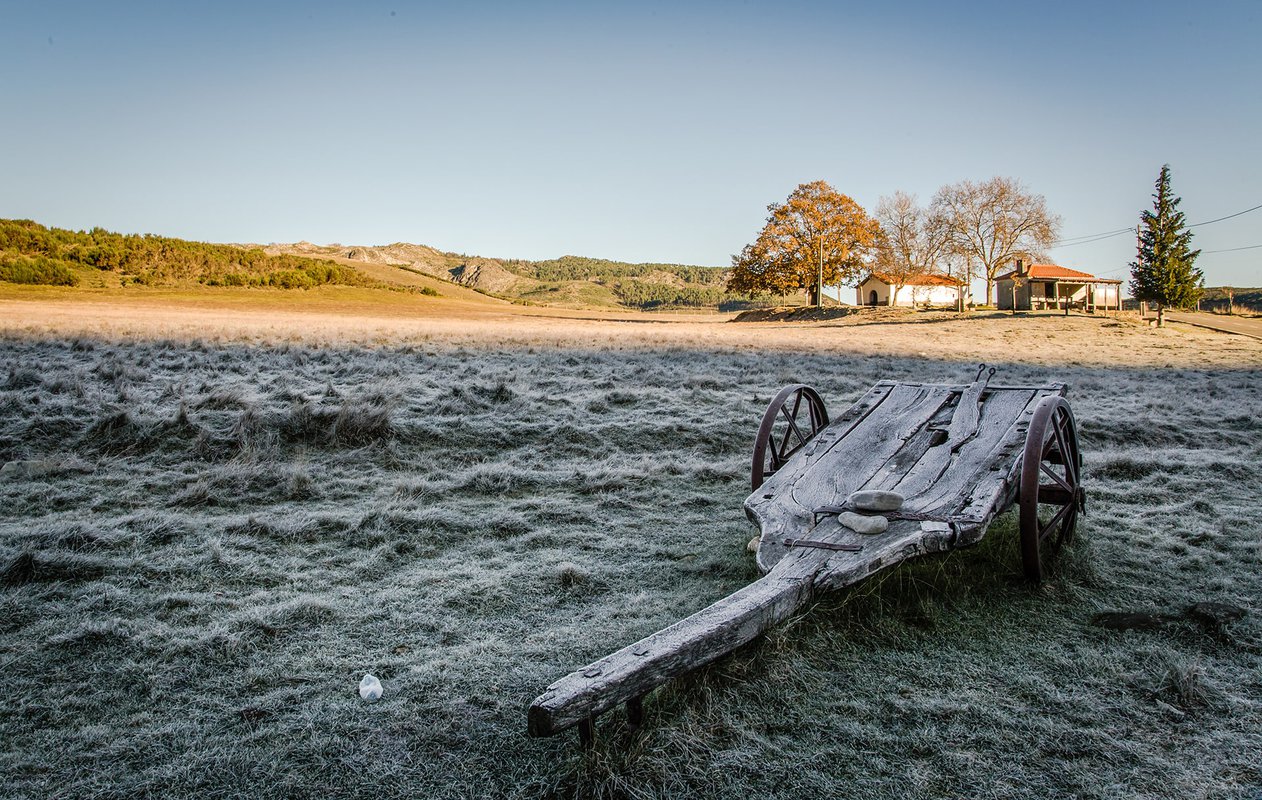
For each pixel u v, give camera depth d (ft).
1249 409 46.24
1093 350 105.19
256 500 23.47
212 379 43.75
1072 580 16.42
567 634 13.82
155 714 11.09
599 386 47.78
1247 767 9.75
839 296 294.66
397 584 16.55
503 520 21.35
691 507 23.50
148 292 277.64
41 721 10.87
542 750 10.13
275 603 15.28
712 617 10.53
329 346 66.49
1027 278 223.71
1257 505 23.70
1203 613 14.35
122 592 15.56
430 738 10.43
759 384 52.39
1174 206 226.38
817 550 13.28
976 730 10.59
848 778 9.54
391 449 29.63
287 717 11.00
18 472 24.89
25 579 16.01
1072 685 11.87
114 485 24.31
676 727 10.43
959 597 15.25
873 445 18.89
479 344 75.92
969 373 66.44
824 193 244.01
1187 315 203.82
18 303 156.04
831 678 12.03
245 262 396.78
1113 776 9.57
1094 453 32.09
